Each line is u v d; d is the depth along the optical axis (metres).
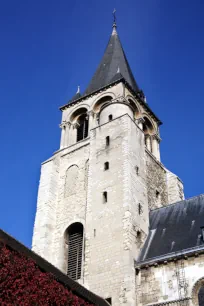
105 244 29.56
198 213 30.69
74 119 44.72
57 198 37.00
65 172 38.56
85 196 35.03
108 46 52.91
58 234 34.25
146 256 28.58
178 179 40.56
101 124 37.94
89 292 25.89
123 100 40.59
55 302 21.08
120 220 30.03
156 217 32.88
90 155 36.25
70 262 32.38
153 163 39.38
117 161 33.81
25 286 19.97
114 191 32.06
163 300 25.41
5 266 19.55
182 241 28.28
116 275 27.48
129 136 35.09
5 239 23.02
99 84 46.06
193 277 25.22
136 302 26.22
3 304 18.56
